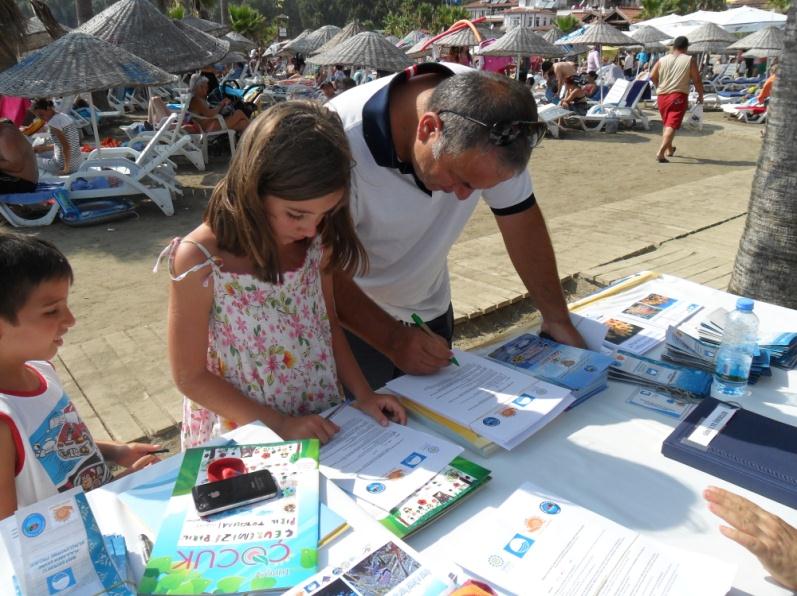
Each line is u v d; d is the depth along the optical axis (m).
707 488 1.26
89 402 3.12
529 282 2.05
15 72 6.69
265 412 1.53
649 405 1.66
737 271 3.64
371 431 1.50
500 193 1.92
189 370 1.53
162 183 6.75
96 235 6.08
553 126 12.02
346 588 0.99
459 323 4.00
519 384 1.65
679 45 9.06
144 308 4.33
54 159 7.16
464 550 1.15
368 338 1.85
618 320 2.14
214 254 1.49
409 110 1.72
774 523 1.15
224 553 1.06
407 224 1.88
